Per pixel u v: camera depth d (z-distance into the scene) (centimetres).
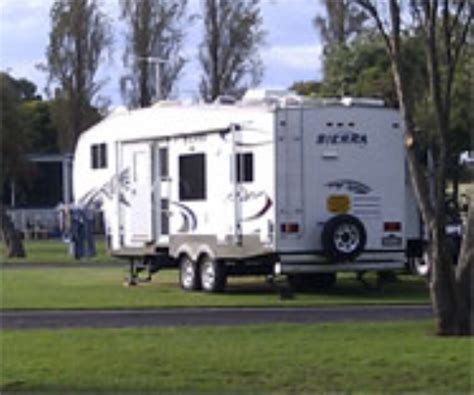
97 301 3750
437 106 2556
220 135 4091
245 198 3972
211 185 4144
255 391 1939
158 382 2033
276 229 3853
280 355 2309
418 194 2600
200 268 4197
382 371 2103
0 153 9312
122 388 1978
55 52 9875
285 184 3869
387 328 2775
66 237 7362
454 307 2597
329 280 4209
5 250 7381
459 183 6156
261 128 3900
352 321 3048
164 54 9550
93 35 9894
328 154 3928
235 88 9100
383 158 4022
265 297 3931
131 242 4612
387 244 4012
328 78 7188
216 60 9088
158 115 4475
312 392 1925
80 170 5197
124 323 3067
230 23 9112
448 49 2580
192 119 4244
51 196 11425
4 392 1958
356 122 3969
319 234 3912
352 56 7038
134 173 4609
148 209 4506
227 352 2362
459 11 2609
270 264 3994
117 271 5503
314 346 2436
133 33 9550
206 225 4169
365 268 3988
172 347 2456
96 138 5034
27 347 2497
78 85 9856
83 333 2758
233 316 3256
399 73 2581
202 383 2020
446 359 2223
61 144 9938
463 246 2605
